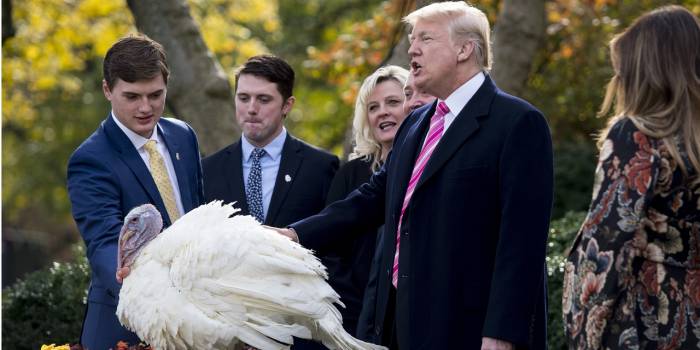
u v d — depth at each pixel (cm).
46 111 3759
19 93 3262
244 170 1116
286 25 3541
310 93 3375
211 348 809
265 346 802
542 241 771
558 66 2255
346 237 900
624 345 698
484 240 789
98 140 930
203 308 805
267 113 1095
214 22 2662
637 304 710
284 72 1105
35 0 2592
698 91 719
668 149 704
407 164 835
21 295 1415
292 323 820
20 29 2689
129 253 843
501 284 762
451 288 786
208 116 1574
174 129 982
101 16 2652
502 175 778
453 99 815
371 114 1072
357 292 1050
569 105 2230
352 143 1428
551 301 1267
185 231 830
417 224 800
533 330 784
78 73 3741
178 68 1576
